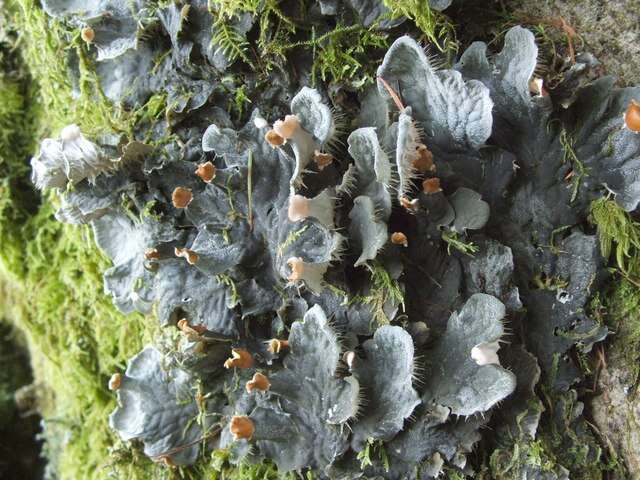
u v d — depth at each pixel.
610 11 0.13
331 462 0.13
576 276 0.13
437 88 0.12
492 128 0.13
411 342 0.12
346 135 0.14
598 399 0.13
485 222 0.12
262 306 0.14
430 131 0.13
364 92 0.14
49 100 0.19
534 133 0.13
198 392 0.15
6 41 0.19
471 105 0.12
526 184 0.13
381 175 0.12
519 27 0.12
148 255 0.14
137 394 0.15
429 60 0.12
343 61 0.13
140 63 0.15
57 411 0.23
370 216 0.12
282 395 0.13
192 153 0.15
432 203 0.12
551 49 0.13
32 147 0.20
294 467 0.13
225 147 0.13
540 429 0.13
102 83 0.16
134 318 0.18
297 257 0.13
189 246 0.14
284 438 0.13
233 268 0.14
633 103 0.11
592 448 0.13
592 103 0.12
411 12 0.13
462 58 0.13
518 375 0.12
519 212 0.13
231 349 0.14
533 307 0.13
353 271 0.13
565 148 0.12
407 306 0.13
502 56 0.12
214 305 0.14
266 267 0.14
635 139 0.12
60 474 0.22
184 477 0.16
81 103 0.17
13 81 0.20
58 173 0.14
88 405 0.20
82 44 0.16
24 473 0.26
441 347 0.12
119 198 0.15
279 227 0.13
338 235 0.12
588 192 0.13
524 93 0.12
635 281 0.13
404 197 0.12
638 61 0.13
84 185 0.15
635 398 0.13
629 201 0.12
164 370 0.15
